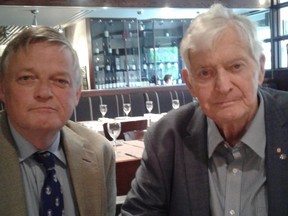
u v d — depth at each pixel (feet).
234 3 18.83
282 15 20.26
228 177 3.30
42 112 3.00
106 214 3.70
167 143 3.58
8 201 3.00
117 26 22.75
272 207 3.03
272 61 20.47
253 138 3.18
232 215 3.20
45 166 3.26
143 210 3.60
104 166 3.73
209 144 3.39
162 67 24.61
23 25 22.58
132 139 8.66
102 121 11.47
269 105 3.29
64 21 22.61
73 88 3.21
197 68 3.01
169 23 24.17
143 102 15.83
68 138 3.53
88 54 22.33
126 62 23.25
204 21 2.94
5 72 3.05
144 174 3.67
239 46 2.88
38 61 2.96
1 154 3.08
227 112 2.99
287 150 3.13
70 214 3.35
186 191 3.39
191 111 3.78
